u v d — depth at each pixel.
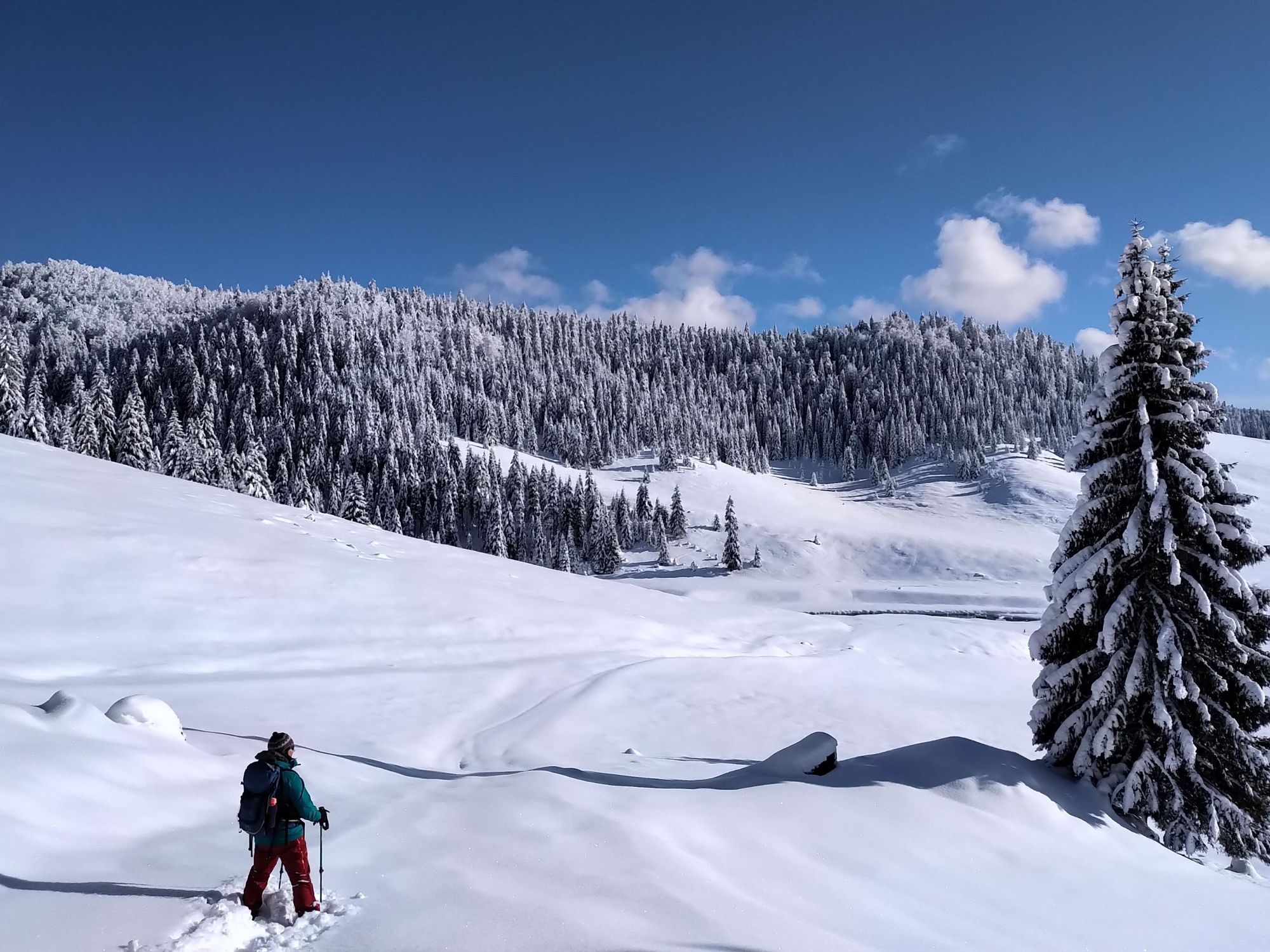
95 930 4.72
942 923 7.41
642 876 6.73
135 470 44.34
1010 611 93.12
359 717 17.55
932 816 10.18
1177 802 12.76
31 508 26.38
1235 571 13.39
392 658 24.14
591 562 130.25
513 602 33.59
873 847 8.99
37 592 20.70
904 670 34.62
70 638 18.73
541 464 176.38
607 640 32.00
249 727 14.84
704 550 134.38
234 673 19.50
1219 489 13.13
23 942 4.52
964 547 125.81
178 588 23.84
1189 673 12.93
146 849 6.34
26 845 5.78
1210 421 13.17
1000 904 8.31
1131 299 13.30
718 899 6.57
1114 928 8.40
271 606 24.89
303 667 21.48
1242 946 8.79
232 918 4.90
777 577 120.75
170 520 30.53
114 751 8.12
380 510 128.75
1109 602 13.75
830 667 32.19
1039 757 22.08
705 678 26.84
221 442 144.00
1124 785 12.81
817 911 6.94
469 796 9.05
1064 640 14.09
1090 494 13.95
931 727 23.70
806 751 11.82
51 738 7.76
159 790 7.77
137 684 16.73
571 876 6.49
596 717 20.67
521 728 18.69
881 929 6.89
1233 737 12.78
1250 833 12.48
